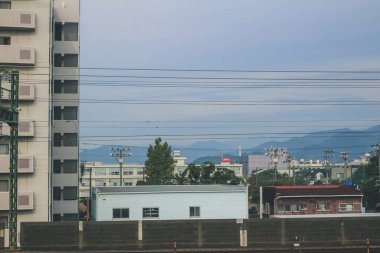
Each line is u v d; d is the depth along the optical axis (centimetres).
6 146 4644
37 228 3416
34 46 4853
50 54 4900
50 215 4809
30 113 4819
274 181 9788
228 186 4684
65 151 5484
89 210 5756
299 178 11844
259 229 3544
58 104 5497
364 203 8106
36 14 4878
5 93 4484
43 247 3400
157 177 7250
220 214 4288
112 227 3459
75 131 5506
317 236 3578
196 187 4603
